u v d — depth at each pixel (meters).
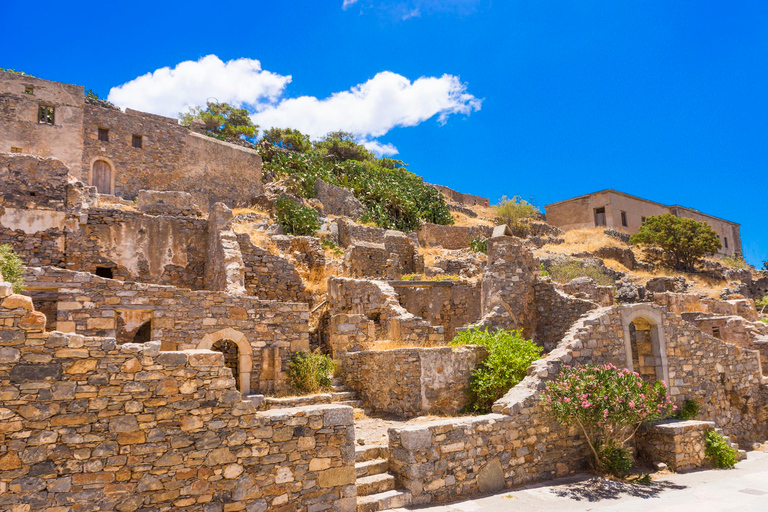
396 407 12.44
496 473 9.76
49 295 12.61
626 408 10.64
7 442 6.00
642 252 52.19
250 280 18.84
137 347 6.87
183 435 6.93
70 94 30.84
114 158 32.03
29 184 18.23
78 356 6.51
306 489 7.62
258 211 34.19
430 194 57.41
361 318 14.88
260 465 7.35
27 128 29.25
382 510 8.24
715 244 49.59
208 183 35.88
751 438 15.97
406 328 14.62
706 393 14.78
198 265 20.38
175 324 13.21
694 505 9.07
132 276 19.14
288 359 14.36
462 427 9.51
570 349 11.93
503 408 10.44
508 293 16.86
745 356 16.62
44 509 6.04
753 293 43.19
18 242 17.69
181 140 34.84
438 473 9.00
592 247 48.19
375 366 13.50
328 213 41.47
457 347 13.02
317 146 70.00
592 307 16.09
